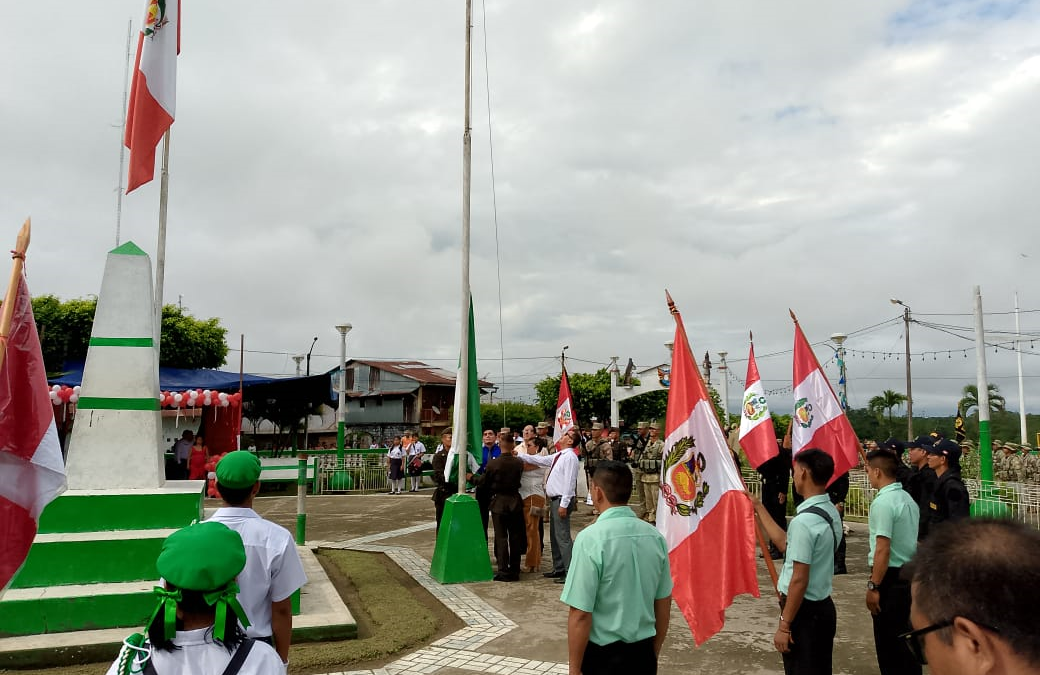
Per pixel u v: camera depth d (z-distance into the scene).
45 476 4.30
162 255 7.99
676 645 6.57
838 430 8.19
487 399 50.53
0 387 4.13
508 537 9.20
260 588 3.44
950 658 1.32
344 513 15.98
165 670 2.16
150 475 7.19
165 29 8.06
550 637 6.73
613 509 3.60
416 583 9.01
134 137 7.79
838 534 4.29
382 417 43.88
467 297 9.77
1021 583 1.23
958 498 6.27
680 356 5.04
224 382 21.36
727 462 4.81
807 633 4.13
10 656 5.65
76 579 6.48
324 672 5.78
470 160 9.83
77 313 25.47
